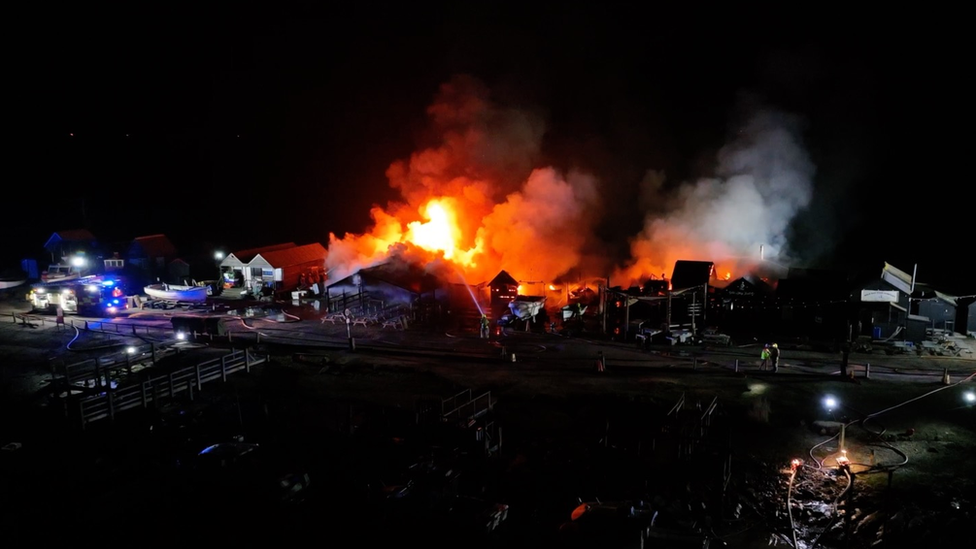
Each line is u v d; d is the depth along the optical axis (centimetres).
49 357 4706
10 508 2641
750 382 4038
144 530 2475
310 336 5197
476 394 3878
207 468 2844
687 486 2794
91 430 3384
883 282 4941
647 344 4812
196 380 3991
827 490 2814
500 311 5722
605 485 2816
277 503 2617
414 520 2494
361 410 3631
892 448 3152
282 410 3653
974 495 2744
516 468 2955
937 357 4509
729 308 5294
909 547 2419
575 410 3638
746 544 2467
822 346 4816
